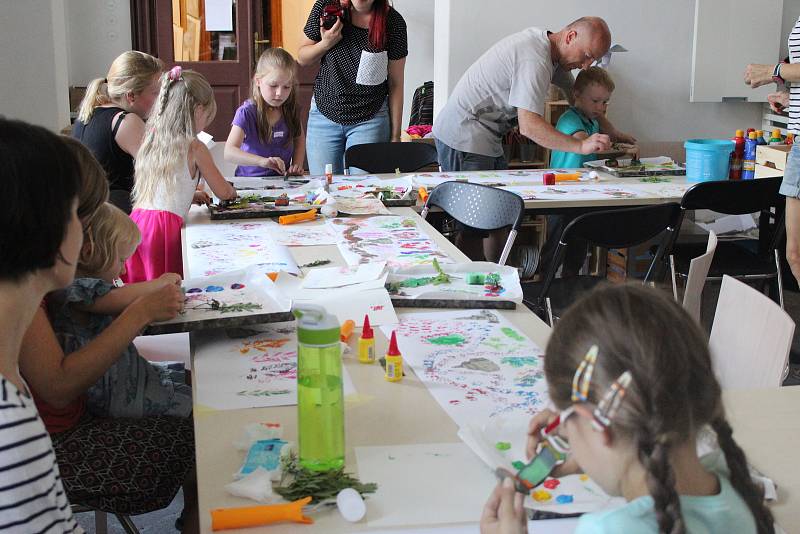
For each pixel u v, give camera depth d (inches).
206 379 68.9
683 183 162.6
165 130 124.0
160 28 256.1
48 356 66.2
